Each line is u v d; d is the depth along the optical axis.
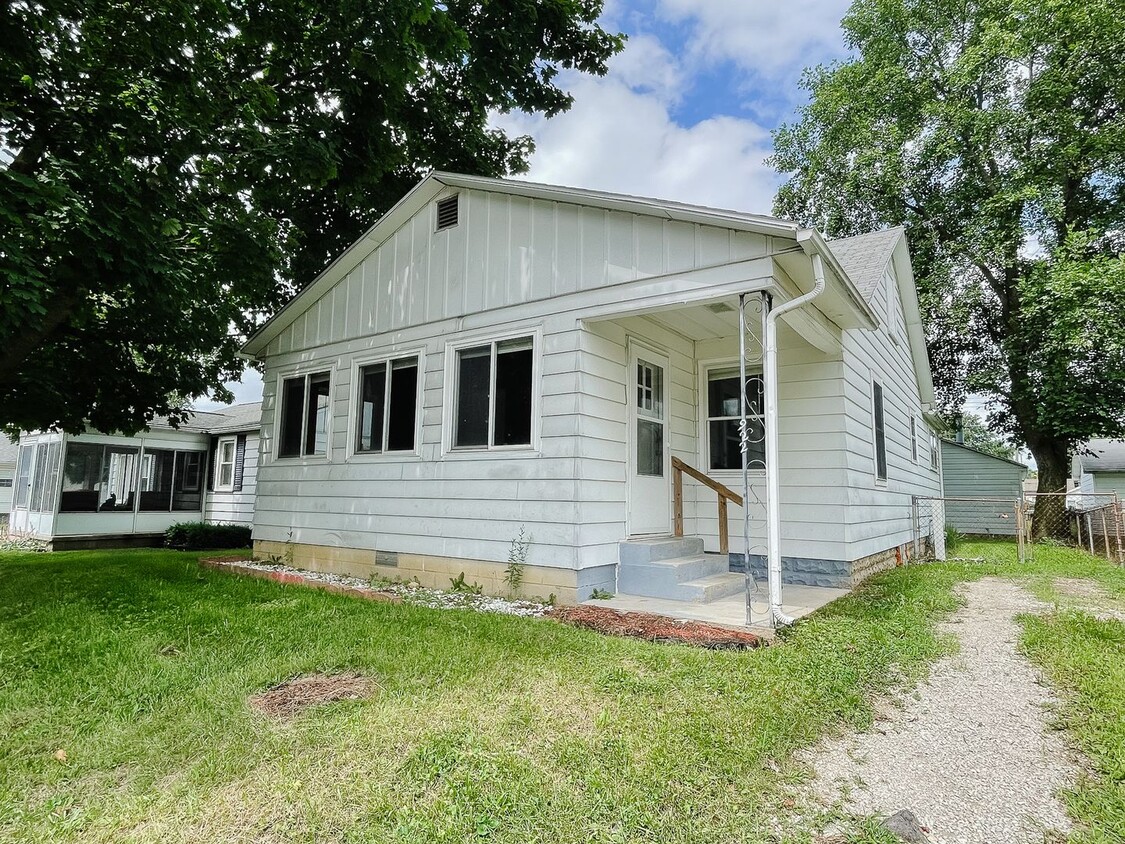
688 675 3.79
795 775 2.74
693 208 5.45
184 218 7.50
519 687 3.59
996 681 4.02
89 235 5.82
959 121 15.88
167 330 8.77
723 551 7.00
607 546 6.24
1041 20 14.62
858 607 5.80
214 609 5.51
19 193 5.35
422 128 11.70
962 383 18.17
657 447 7.26
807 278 5.62
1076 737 3.13
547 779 2.59
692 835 2.27
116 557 10.37
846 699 3.55
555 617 5.33
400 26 7.40
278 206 11.84
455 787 2.50
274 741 2.92
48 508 14.52
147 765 2.78
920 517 12.88
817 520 7.11
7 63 5.63
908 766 2.88
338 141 9.24
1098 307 12.47
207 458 17.25
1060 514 15.70
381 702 3.38
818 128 20.69
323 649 4.29
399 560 7.39
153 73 6.62
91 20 6.03
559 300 6.39
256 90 7.54
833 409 7.14
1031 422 15.66
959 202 16.41
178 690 3.62
